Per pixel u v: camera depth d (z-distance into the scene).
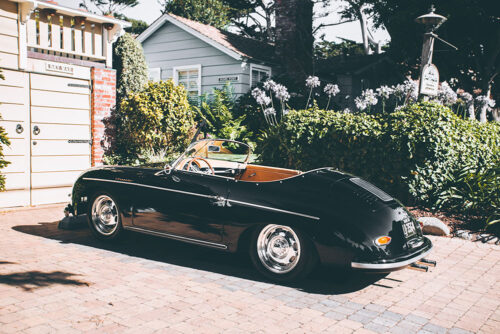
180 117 11.14
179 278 4.66
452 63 18.06
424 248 4.60
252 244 4.71
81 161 9.34
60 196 8.91
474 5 16.03
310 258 4.40
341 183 4.65
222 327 3.50
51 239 6.07
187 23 17.47
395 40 17.50
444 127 7.43
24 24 8.05
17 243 5.81
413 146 7.41
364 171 7.95
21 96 8.19
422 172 7.48
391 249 4.21
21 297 3.97
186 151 5.48
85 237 6.24
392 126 7.66
